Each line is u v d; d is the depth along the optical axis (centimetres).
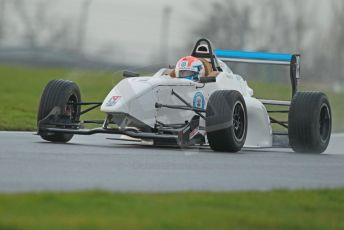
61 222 2117
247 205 2564
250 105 4656
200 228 2180
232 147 4297
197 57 4653
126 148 4269
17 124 5794
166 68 4559
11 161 3378
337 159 4322
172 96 4281
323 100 4700
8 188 2658
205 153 4219
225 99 4241
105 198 2480
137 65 4350
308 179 3344
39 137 4756
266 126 4791
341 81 12281
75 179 2950
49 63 3325
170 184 2958
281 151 4878
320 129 4738
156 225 2164
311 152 4703
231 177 3256
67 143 4425
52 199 2406
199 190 2797
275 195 2778
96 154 3834
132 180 3008
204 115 4412
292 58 5203
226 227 2219
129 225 2133
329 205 2695
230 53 5269
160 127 4234
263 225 2288
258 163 3853
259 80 8675
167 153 4069
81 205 2361
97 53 3775
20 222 2086
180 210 2386
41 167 3231
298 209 2589
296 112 4628
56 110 4306
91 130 4150
